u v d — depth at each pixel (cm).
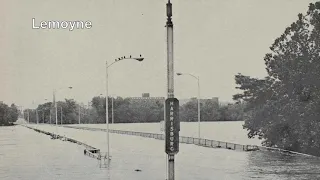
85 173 2864
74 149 5075
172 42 1476
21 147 5525
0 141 6856
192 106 13550
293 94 4569
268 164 3247
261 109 4875
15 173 2994
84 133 9756
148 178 2605
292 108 4484
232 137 8800
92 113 16338
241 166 3142
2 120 17075
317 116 4253
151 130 11825
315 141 4212
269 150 4466
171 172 1489
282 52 4991
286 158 3681
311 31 4681
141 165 3291
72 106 17150
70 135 8788
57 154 4419
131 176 2691
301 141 4338
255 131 5216
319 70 4434
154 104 15525
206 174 2752
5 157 4188
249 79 5250
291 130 4497
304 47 4647
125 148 5134
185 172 2853
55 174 2862
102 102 16112
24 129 12719
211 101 13425
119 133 9588
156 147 5297
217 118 13588
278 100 4741
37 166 3378
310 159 3581
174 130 1487
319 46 4541
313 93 4425
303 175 2650
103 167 3180
